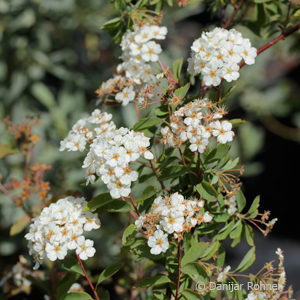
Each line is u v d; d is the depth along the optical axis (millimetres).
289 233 1464
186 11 961
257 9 656
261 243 1400
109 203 563
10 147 680
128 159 542
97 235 896
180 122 560
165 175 574
